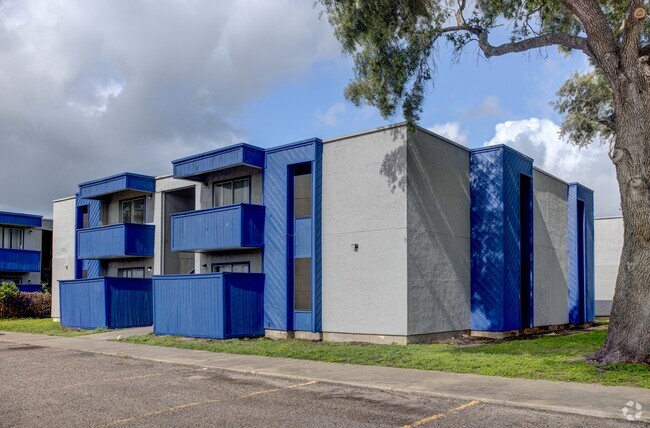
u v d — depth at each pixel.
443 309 16.75
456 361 11.84
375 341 15.92
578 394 8.59
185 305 18.33
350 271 16.66
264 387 9.97
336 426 7.21
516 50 13.91
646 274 10.87
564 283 22.81
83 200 26.97
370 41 15.17
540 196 21.34
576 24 16.31
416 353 13.25
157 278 19.33
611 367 10.45
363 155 16.72
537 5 15.54
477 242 18.09
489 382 9.78
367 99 15.97
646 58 11.88
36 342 17.95
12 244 37.00
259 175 19.22
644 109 11.41
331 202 17.31
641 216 10.95
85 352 15.30
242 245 17.81
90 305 22.02
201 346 15.69
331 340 16.84
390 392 9.33
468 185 18.42
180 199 24.02
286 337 17.48
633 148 11.30
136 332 19.95
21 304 30.44
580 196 24.28
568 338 16.50
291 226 17.94
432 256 16.47
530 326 19.53
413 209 15.88
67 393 9.48
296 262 17.80
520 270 18.91
